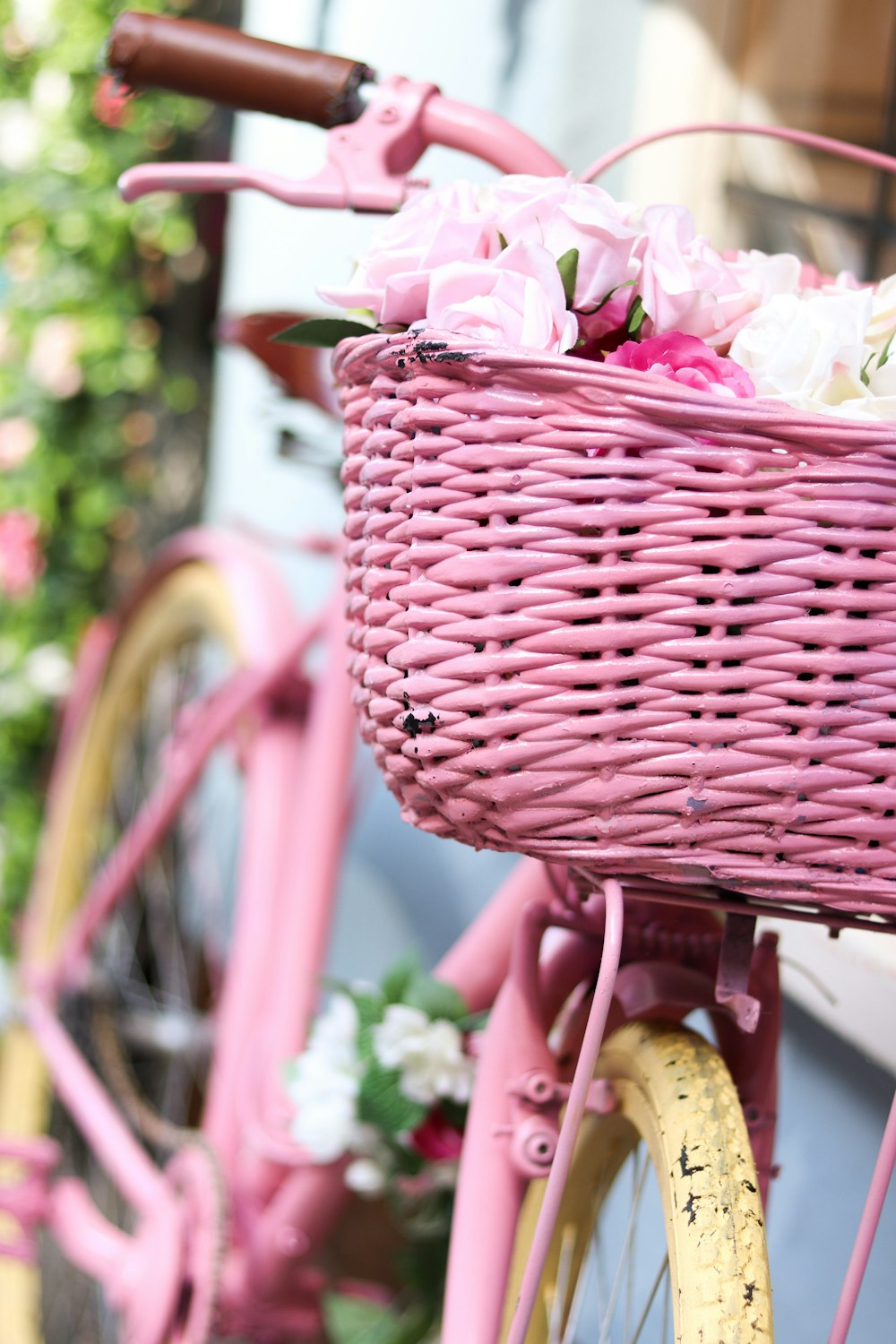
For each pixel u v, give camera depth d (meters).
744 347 1.58
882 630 1.51
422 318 1.61
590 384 1.51
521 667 1.53
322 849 2.41
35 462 5.21
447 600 1.54
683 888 1.60
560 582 1.52
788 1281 2.17
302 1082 2.15
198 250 5.75
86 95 5.31
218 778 4.26
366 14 3.98
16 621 5.20
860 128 2.68
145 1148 3.67
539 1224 1.59
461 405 1.53
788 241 2.67
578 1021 1.79
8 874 4.94
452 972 2.06
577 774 1.53
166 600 3.49
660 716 1.52
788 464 1.51
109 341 5.23
